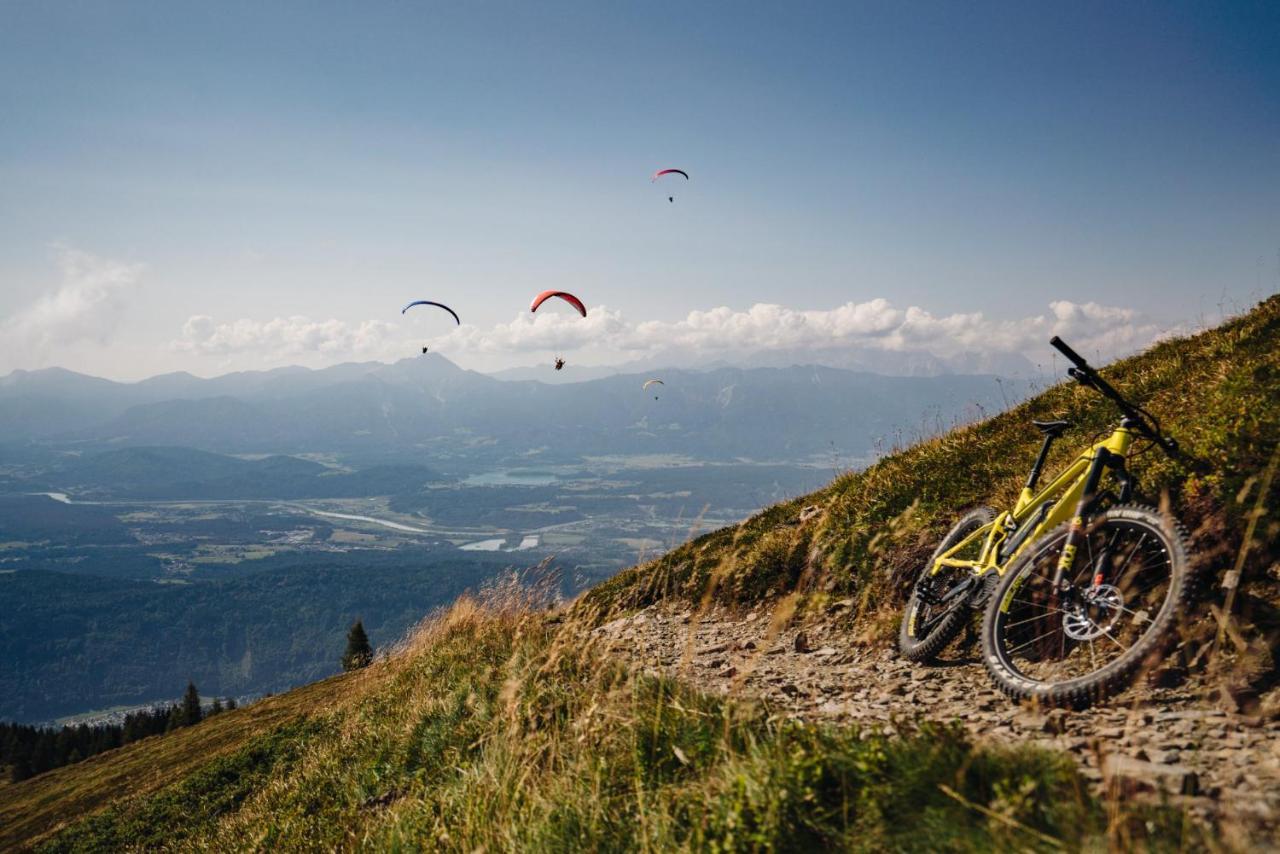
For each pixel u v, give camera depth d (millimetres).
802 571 11289
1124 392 10375
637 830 4816
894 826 3729
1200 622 5652
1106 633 5457
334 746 13148
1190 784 3719
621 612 13172
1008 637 6891
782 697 7051
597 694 7125
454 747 8719
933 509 9914
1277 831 3219
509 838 5570
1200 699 5016
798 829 4004
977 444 11242
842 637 9172
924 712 5918
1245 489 5492
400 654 18172
